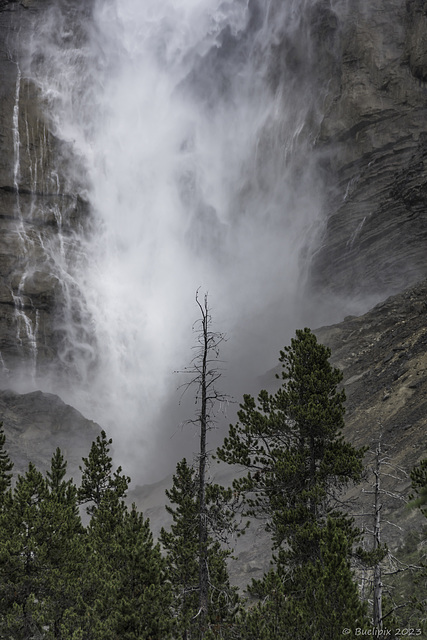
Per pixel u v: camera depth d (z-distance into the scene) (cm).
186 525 2228
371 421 4494
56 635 1788
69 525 1931
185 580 2127
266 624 1620
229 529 1755
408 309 6438
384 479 3356
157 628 1642
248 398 2078
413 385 4556
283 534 1842
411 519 2762
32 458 6912
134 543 1839
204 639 1636
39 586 1831
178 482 2298
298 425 2000
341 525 1836
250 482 1986
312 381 2002
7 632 1709
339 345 6612
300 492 1941
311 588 1538
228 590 1906
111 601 1705
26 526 1922
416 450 3541
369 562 1603
